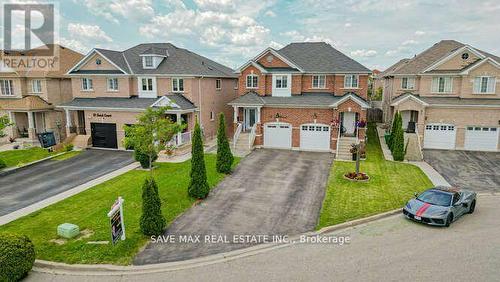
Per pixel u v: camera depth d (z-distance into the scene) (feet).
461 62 102.37
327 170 80.69
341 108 96.63
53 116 121.70
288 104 100.83
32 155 99.60
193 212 56.95
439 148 101.76
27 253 38.78
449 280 36.55
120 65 109.81
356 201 60.95
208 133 118.11
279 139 104.53
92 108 107.24
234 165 84.28
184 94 108.47
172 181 71.31
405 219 53.98
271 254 43.57
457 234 47.98
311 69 107.45
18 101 115.85
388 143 104.73
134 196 63.57
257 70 108.37
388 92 134.31
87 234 48.67
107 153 102.47
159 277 38.91
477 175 76.74
